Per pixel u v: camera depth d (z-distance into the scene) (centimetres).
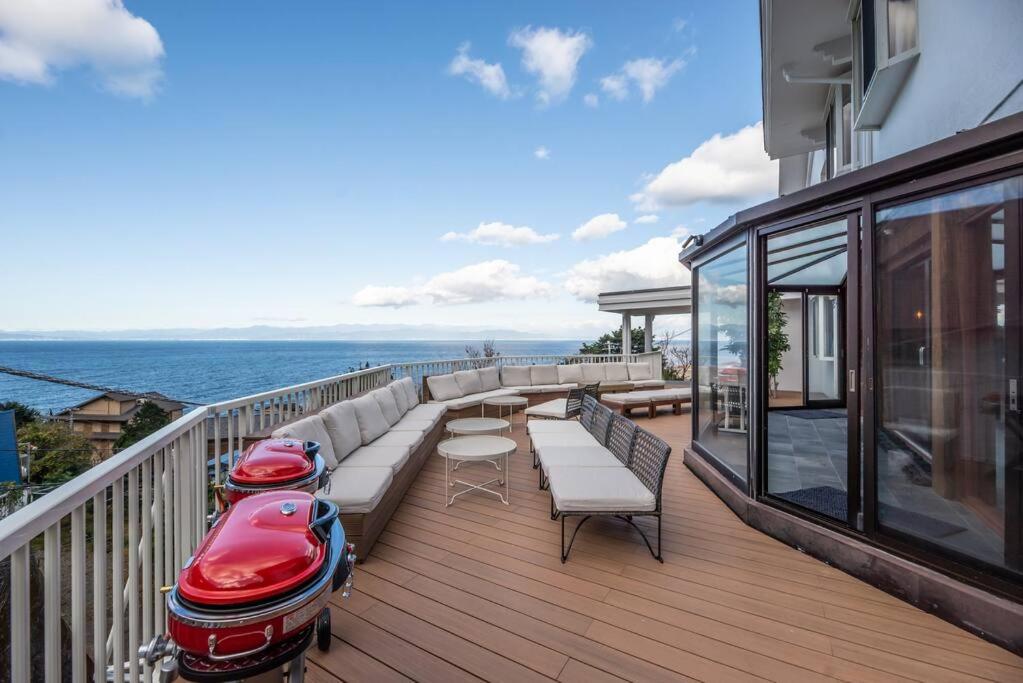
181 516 212
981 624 191
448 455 348
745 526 314
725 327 376
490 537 298
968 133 187
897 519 230
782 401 802
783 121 670
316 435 307
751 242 316
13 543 94
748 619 206
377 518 289
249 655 89
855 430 251
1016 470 187
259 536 101
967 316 206
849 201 251
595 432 411
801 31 467
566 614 211
